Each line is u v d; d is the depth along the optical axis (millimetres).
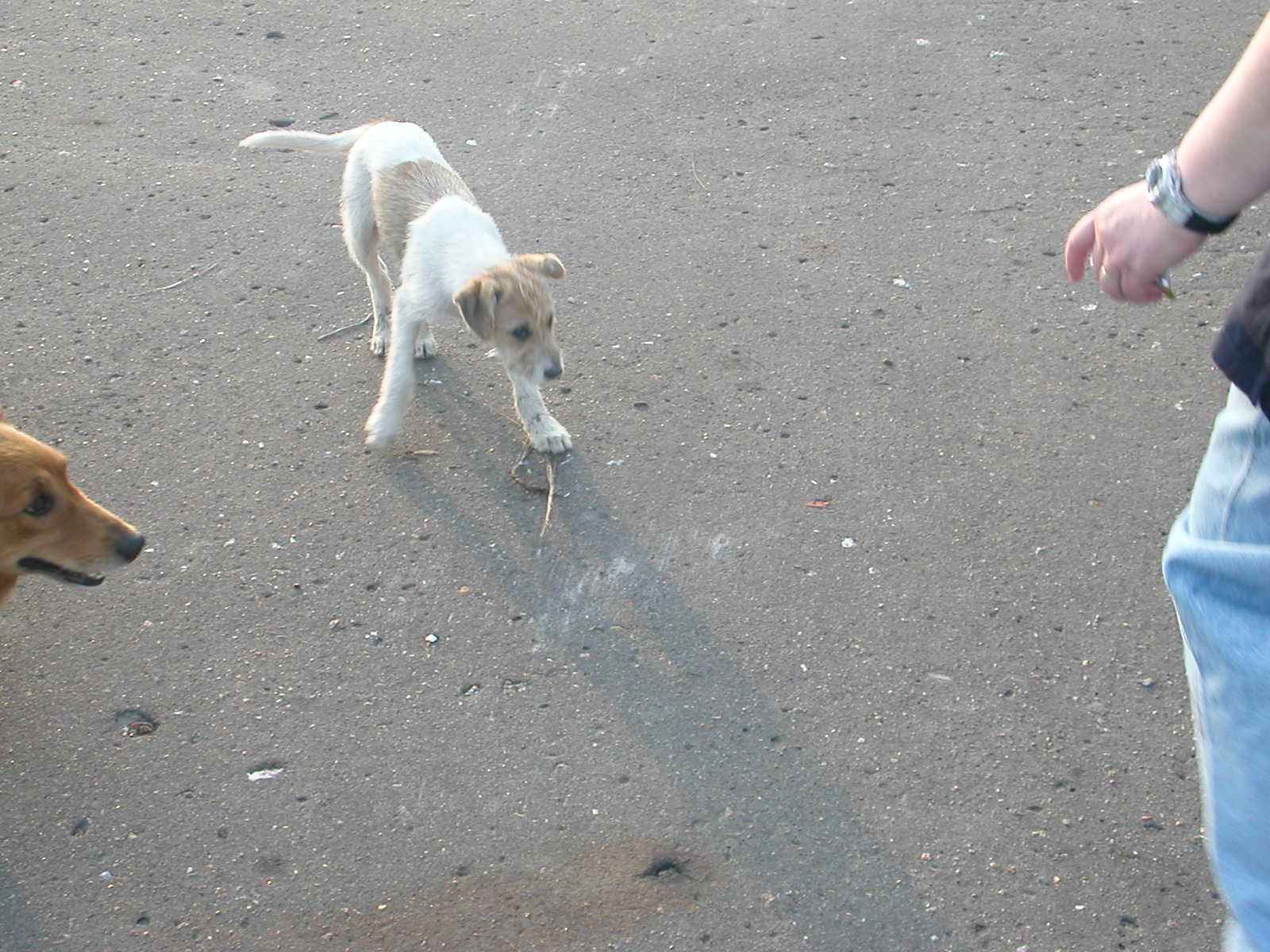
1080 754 3264
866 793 3230
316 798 3236
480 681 3361
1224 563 2453
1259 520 2400
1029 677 3352
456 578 3492
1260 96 2264
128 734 3303
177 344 3895
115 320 3943
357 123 4477
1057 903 3125
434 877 3160
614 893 3141
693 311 3947
